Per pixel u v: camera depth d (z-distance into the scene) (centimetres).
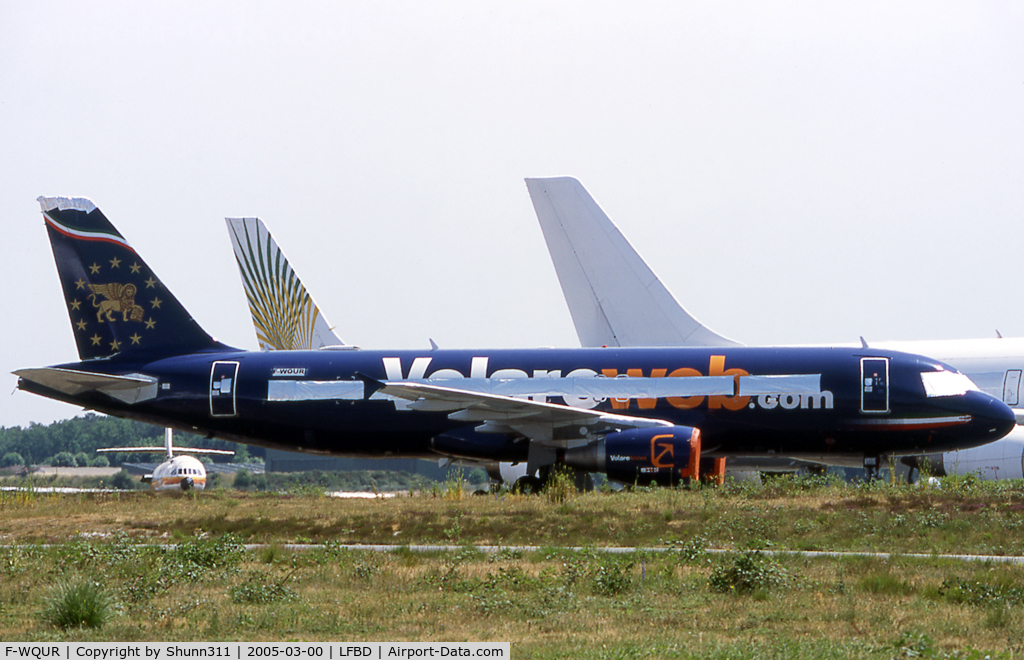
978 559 7562
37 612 5906
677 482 12562
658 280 17250
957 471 14075
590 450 12850
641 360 13862
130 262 15350
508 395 13925
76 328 15350
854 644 5016
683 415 13500
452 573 7006
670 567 7225
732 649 4881
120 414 15075
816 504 10431
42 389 15012
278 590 6456
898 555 7750
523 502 11306
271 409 14500
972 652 4750
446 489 13750
